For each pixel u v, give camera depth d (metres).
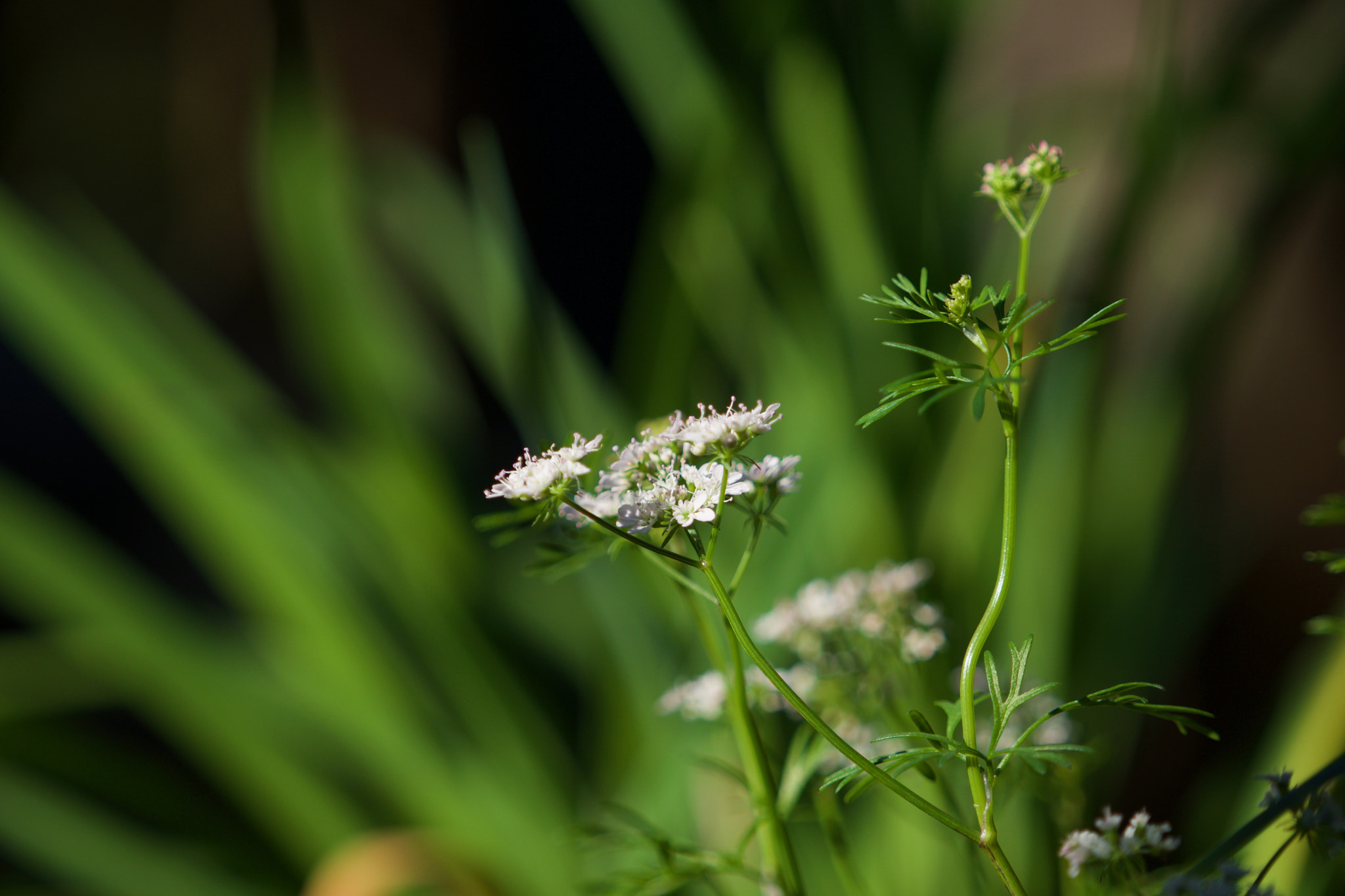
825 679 0.50
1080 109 1.06
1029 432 0.88
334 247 0.98
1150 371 0.98
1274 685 1.12
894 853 0.65
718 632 0.59
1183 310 0.96
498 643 0.96
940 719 0.55
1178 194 1.01
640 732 0.82
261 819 0.92
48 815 0.89
